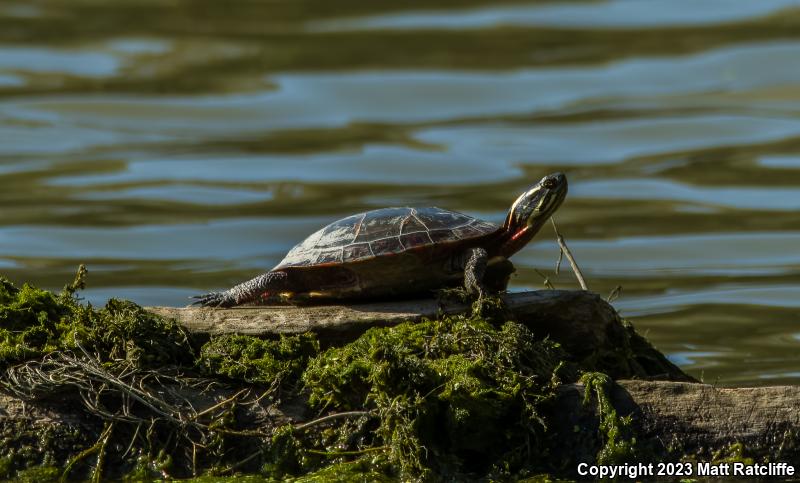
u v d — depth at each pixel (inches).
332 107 1897.1
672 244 1218.6
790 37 2197.3
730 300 1010.1
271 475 567.2
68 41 2283.5
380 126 1808.6
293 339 609.6
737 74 2011.6
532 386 582.6
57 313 625.3
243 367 595.2
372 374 573.0
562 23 2402.8
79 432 568.4
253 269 1128.2
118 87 1995.6
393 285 637.9
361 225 639.8
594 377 585.9
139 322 608.1
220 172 1556.3
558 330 643.5
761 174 1503.4
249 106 1905.8
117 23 2429.9
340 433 574.2
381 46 2245.3
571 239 1250.6
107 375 572.7
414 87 1991.9
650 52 2175.2
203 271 1118.4
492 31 2342.5
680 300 1014.4
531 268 1141.1
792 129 1713.8
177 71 2089.1
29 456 562.3
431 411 566.6
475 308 616.1
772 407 578.6
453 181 1518.2
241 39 2309.3
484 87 1990.7
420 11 2516.0
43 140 1704.0
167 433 575.2
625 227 1293.1
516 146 1686.8
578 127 1765.5
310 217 1339.8
